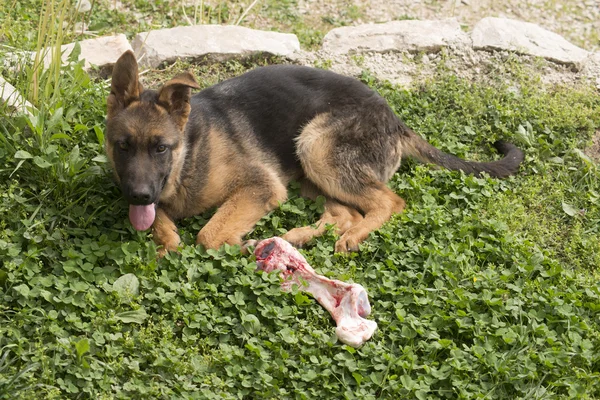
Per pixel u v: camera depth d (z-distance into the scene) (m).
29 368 2.88
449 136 3.57
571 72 3.84
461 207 3.39
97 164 3.27
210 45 3.74
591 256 3.30
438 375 3.00
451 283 3.18
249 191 3.28
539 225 3.38
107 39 3.69
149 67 3.69
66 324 2.98
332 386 2.97
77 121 3.34
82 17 3.88
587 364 3.06
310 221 3.34
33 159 3.18
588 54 3.89
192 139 3.23
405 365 3.01
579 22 4.39
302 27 4.11
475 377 3.02
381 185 3.36
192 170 3.23
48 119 3.29
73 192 3.20
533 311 3.14
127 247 3.12
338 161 3.34
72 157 3.19
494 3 4.42
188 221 3.29
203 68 3.71
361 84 3.42
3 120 3.25
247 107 3.34
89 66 3.60
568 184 3.49
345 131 3.35
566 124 3.62
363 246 3.25
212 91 3.34
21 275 3.04
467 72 3.80
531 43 3.88
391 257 3.22
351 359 3.02
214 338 3.03
